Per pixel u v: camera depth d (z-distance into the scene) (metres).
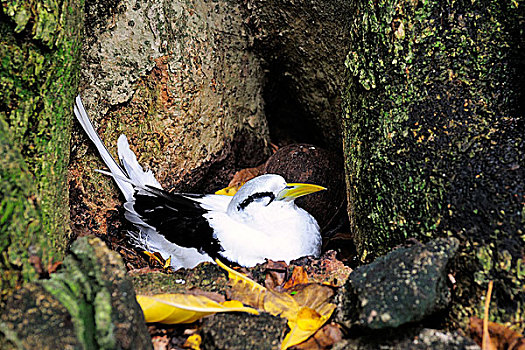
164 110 9.87
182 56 9.80
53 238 7.46
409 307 5.89
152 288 7.34
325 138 11.94
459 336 5.93
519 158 6.61
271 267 8.24
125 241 10.23
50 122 7.54
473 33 7.07
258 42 11.11
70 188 9.54
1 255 5.98
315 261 8.52
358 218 8.33
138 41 9.43
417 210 7.28
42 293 5.78
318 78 10.98
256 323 6.74
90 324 5.66
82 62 9.26
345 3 9.45
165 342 6.80
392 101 7.59
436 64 7.27
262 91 11.91
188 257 9.52
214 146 10.76
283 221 9.36
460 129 7.07
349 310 6.55
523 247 6.17
